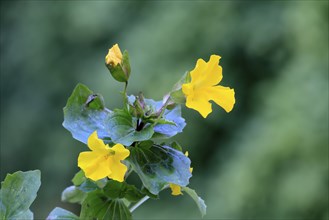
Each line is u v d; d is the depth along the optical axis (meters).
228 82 4.49
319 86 3.65
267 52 4.38
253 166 3.68
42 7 5.46
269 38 4.35
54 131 5.45
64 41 5.37
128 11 5.00
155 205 4.36
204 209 1.00
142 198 1.01
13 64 5.62
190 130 4.42
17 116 5.55
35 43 5.49
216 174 4.21
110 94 4.64
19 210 0.99
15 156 5.53
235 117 4.43
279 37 4.33
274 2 4.40
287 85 3.76
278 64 4.35
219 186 3.84
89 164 0.94
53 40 5.40
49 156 5.36
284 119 3.66
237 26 4.45
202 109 0.95
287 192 3.57
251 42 4.40
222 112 4.41
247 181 3.68
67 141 5.31
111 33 5.11
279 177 3.61
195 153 4.44
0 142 5.55
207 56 4.51
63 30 5.35
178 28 4.52
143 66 4.51
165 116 1.00
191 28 4.51
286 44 4.27
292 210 3.58
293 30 4.06
